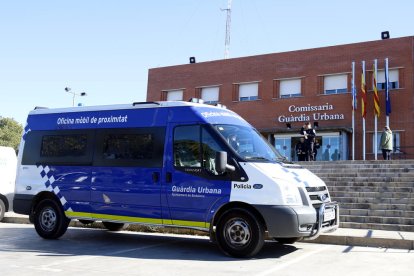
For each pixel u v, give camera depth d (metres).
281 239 8.84
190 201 7.72
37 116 10.05
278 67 28.72
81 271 6.30
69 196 9.16
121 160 8.59
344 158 25.47
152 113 8.51
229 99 30.19
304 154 21.69
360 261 7.23
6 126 64.38
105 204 8.65
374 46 25.83
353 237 9.05
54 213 9.45
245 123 8.46
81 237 9.98
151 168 8.21
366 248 8.61
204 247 8.62
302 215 7.06
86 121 9.28
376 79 25.16
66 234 10.47
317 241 9.31
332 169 16.25
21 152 10.03
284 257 7.52
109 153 8.79
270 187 7.13
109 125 8.95
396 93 24.94
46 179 9.52
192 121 7.98
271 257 7.50
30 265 6.74
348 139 26.06
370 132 25.41
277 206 7.03
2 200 12.91
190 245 8.88
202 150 7.76
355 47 26.36
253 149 7.87
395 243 8.70
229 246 7.42
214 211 7.50
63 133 9.52
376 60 25.05
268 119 28.59
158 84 33.25
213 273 6.17
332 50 27.05
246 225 7.30
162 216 8.00
